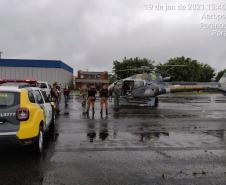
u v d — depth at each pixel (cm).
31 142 671
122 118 1505
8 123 656
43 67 5978
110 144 866
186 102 3006
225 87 2597
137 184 529
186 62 8269
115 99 2195
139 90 2334
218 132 1098
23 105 672
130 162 672
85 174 584
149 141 915
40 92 905
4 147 659
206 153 763
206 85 3591
